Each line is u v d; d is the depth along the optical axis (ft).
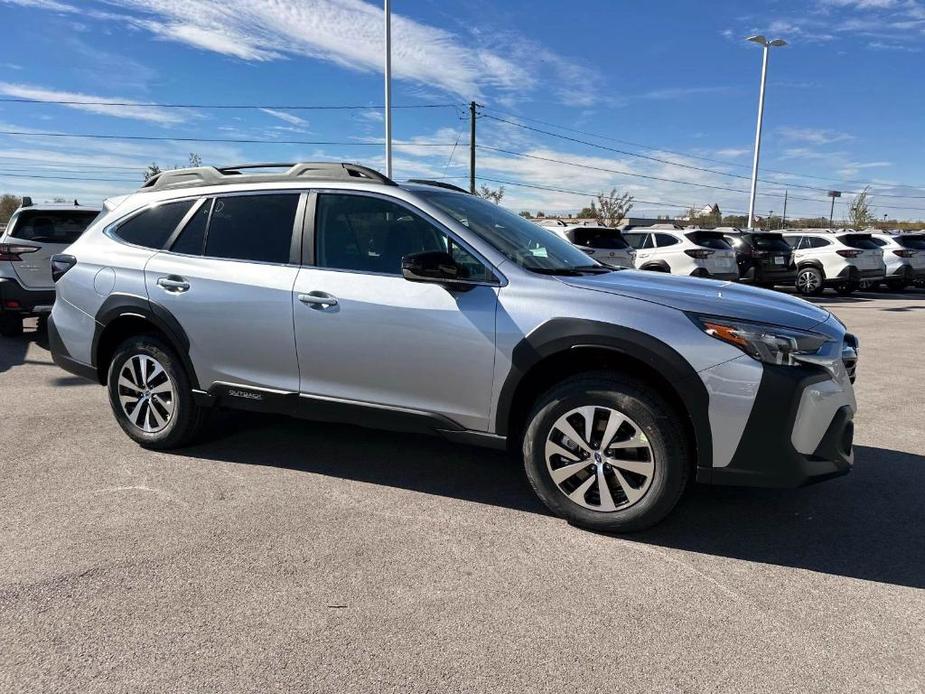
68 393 19.67
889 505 12.25
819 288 59.57
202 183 14.33
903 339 32.76
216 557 10.02
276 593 9.06
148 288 13.99
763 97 90.58
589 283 11.08
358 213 12.61
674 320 10.16
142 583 9.27
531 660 7.75
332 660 7.70
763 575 9.74
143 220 14.82
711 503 12.27
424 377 11.70
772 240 56.54
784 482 9.95
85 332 14.93
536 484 11.27
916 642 8.15
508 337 10.93
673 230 50.42
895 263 63.16
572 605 8.89
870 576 9.74
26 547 10.24
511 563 9.98
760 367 9.78
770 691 7.26
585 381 10.69
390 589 9.21
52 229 28.48
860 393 20.97
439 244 11.93
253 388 13.29
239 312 13.07
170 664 7.59
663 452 10.25
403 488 12.81
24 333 31.48
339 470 13.69
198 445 15.08
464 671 7.54
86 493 12.33
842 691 7.27
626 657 7.82
